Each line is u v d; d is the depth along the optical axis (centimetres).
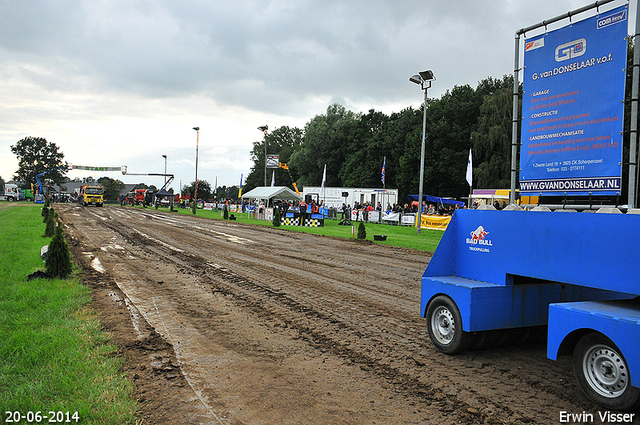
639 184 533
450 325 541
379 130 6862
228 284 977
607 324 369
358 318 713
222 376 464
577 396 420
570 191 584
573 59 576
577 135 574
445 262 599
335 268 1230
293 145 10838
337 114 7888
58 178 13462
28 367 457
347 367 498
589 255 414
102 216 3662
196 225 2875
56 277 948
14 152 13138
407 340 602
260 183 10131
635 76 521
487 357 537
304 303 811
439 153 5278
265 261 1335
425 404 403
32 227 2259
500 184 4450
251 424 360
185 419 365
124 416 360
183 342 577
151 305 775
